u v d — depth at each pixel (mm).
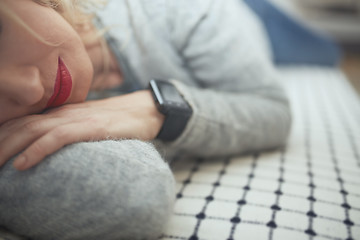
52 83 342
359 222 378
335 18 2361
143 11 522
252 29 994
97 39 490
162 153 421
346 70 2170
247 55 555
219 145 486
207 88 569
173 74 544
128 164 324
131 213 304
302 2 2381
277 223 372
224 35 542
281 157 548
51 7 359
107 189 306
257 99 544
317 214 390
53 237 329
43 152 317
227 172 492
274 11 1252
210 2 551
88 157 319
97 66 502
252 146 530
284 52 1274
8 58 303
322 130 667
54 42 334
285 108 566
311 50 1274
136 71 527
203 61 542
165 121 418
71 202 305
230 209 397
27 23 314
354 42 2389
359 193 439
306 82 1040
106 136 360
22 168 312
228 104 492
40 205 310
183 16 531
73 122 351
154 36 525
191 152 493
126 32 511
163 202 318
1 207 323
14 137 332
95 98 522
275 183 458
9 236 334
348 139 626
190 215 387
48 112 365
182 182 465
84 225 311
